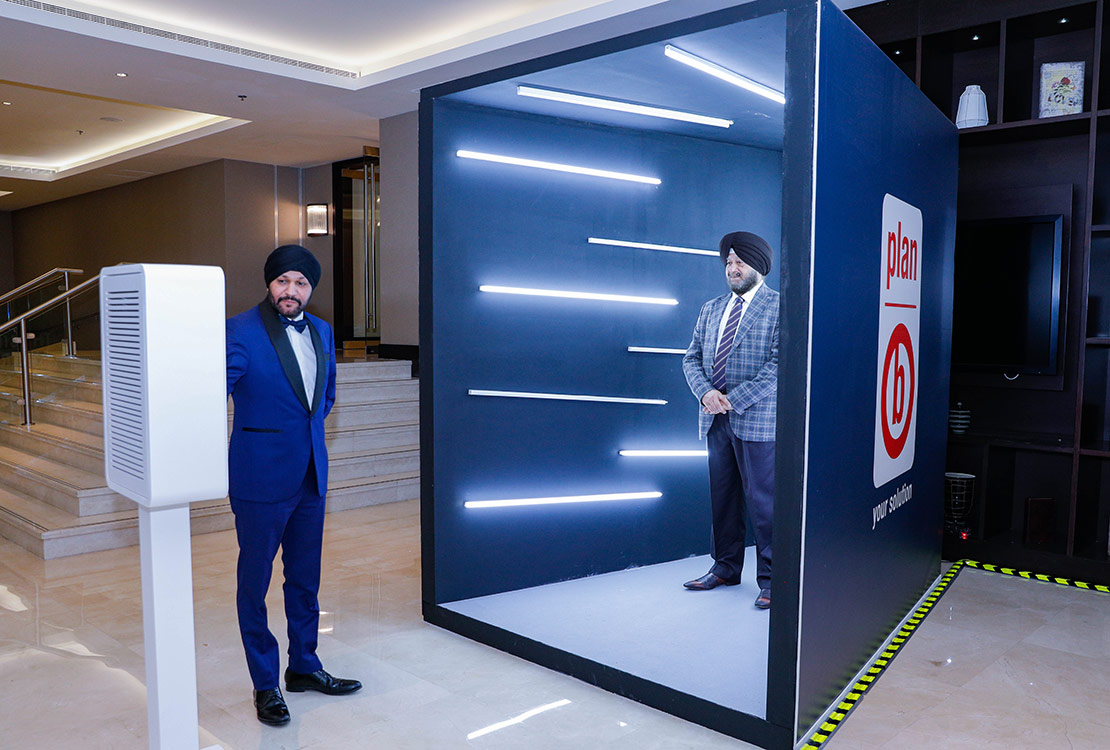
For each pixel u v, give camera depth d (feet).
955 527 15.16
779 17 8.11
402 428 22.00
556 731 8.59
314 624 9.51
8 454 19.74
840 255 8.43
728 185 14.73
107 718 8.99
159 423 4.69
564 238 12.84
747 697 8.83
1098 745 8.28
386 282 26.35
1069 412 15.14
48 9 16.96
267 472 8.45
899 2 15.20
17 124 30.83
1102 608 12.50
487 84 10.68
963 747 8.21
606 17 16.30
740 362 12.14
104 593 13.07
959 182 16.06
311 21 19.58
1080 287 14.83
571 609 11.84
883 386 10.05
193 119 30.17
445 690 9.59
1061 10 13.70
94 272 41.63
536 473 12.78
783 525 7.98
